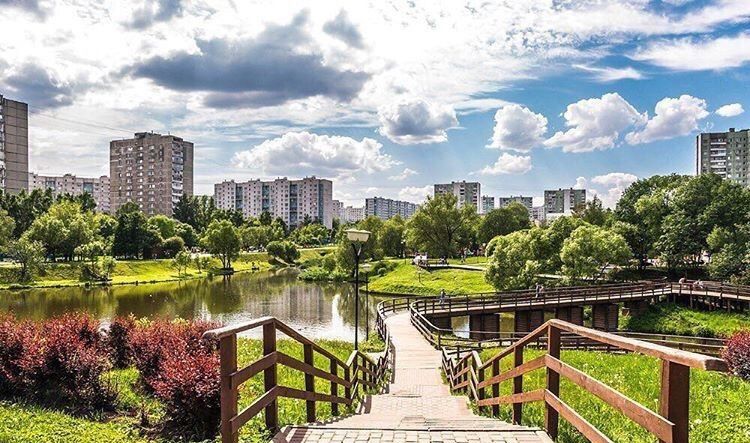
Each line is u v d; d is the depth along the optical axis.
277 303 52.00
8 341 8.91
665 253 60.53
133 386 9.55
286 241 115.12
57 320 11.33
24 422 7.02
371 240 85.12
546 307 35.91
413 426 6.61
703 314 39.28
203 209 137.88
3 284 62.62
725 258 49.97
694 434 7.38
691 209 60.75
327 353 7.79
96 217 97.88
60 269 70.62
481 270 68.94
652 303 42.56
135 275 76.81
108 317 40.94
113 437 6.67
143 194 147.12
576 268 50.09
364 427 6.09
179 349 8.94
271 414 5.48
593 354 17.08
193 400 6.99
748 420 8.07
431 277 66.81
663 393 3.05
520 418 6.52
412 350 22.22
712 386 11.07
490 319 34.78
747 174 118.69
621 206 72.69
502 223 91.56
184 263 80.94
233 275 85.56
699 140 123.62
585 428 4.10
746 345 12.24
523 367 5.96
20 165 106.88
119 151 149.25
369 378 13.15
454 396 11.90
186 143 150.75
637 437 6.58
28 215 87.38
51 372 8.44
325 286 68.44
